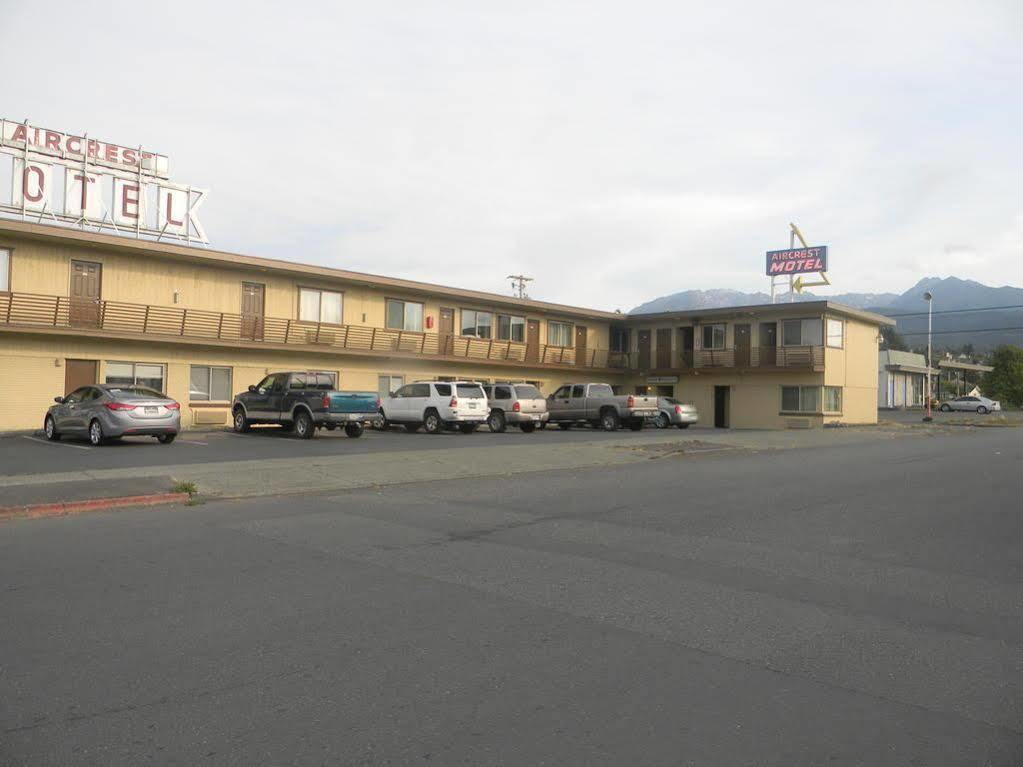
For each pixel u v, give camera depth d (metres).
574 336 44.97
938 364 83.69
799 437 29.11
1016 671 4.66
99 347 26.33
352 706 4.04
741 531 9.14
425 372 36.72
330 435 25.30
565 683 4.38
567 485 13.67
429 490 12.96
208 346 29.03
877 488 13.29
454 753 3.54
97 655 4.75
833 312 39.88
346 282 33.31
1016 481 14.46
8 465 14.93
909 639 5.24
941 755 3.57
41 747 3.57
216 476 13.59
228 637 5.11
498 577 6.81
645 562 7.46
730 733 3.78
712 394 43.75
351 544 8.21
